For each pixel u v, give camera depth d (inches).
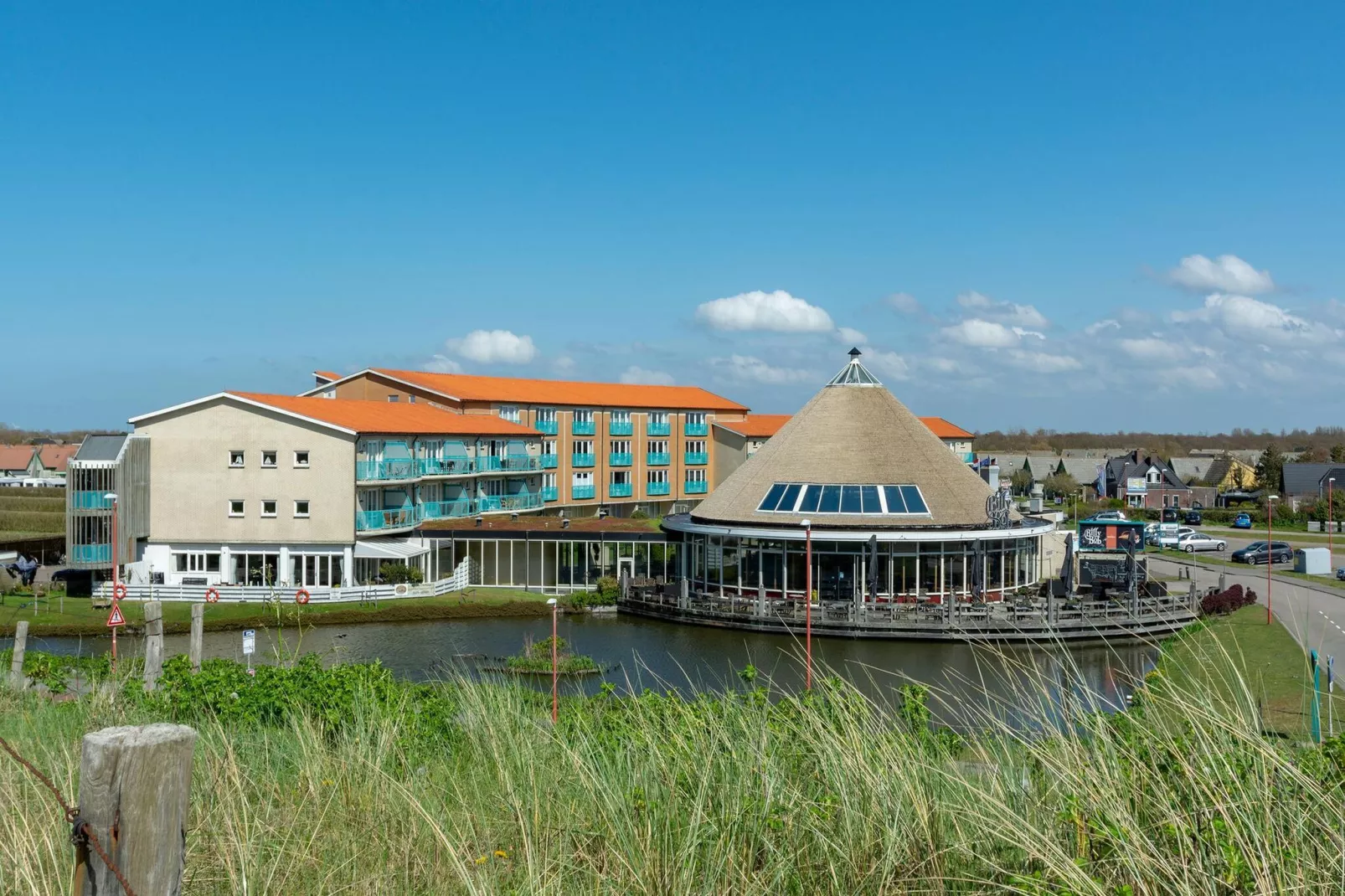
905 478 1888.5
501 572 2171.5
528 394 3024.1
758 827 275.4
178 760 165.5
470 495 2532.0
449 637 1627.7
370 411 2345.0
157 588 1907.0
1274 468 4603.8
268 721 514.9
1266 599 1777.8
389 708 463.2
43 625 1598.2
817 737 324.5
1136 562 1855.3
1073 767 254.4
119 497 1946.4
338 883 269.3
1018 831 232.7
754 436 3592.5
